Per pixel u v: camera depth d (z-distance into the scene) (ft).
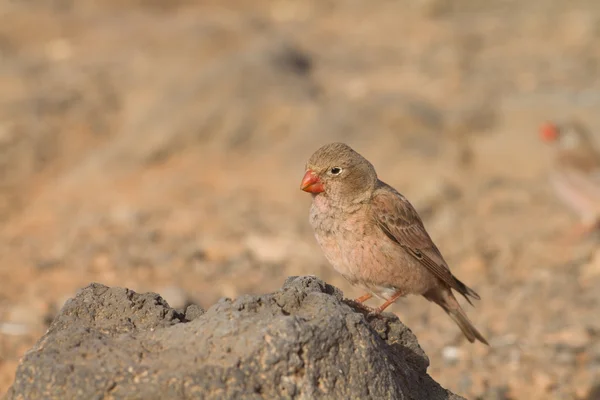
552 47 85.61
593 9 95.76
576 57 81.46
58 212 54.34
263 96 64.23
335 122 61.31
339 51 81.76
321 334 17.62
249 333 17.44
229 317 17.83
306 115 62.54
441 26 93.45
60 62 77.15
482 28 93.25
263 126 62.59
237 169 59.36
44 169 62.39
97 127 66.44
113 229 49.44
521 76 75.15
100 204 54.90
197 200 54.39
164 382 16.67
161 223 50.70
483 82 72.84
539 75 75.15
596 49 84.28
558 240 48.52
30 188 59.72
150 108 65.31
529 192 55.93
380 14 99.71
